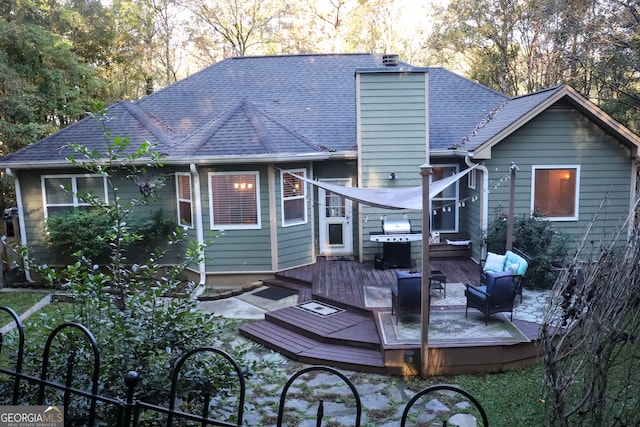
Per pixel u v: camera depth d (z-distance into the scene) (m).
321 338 8.05
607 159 11.72
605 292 3.88
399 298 7.88
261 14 31.14
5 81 15.00
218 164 11.45
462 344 6.98
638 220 4.21
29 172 12.09
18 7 17.62
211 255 11.77
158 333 3.83
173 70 31.23
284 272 11.87
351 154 12.42
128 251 12.17
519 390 6.39
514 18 24.38
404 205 8.80
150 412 4.31
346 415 5.82
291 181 12.09
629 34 16.73
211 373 3.79
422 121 12.27
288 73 15.79
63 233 11.38
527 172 11.77
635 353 3.74
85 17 22.98
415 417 5.75
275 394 6.39
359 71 12.11
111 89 25.17
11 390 3.40
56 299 5.55
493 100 14.63
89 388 3.37
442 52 28.42
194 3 30.31
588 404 3.91
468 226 13.18
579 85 21.19
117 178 12.04
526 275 10.03
